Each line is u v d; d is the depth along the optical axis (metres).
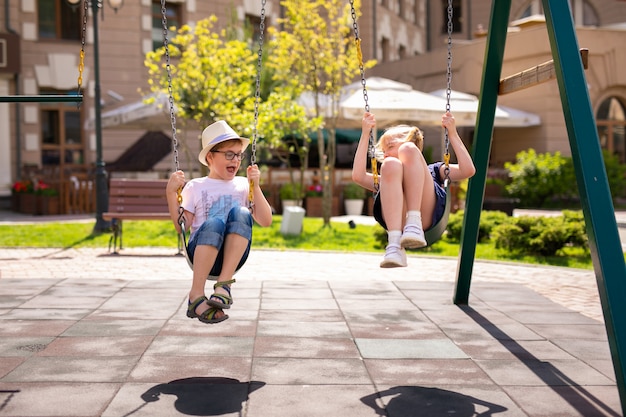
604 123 27.14
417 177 4.54
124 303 6.90
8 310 6.53
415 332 5.79
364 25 33.22
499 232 12.08
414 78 31.34
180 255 11.27
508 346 5.36
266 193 20.20
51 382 4.33
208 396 4.08
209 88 16.88
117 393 4.12
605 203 3.94
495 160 28.55
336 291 7.70
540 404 4.02
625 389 3.71
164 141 23.23
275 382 4.37
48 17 24.73
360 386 4.31
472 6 37.62
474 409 3.91
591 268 10.45
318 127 16.14
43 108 24.64
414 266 10.30
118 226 12.02
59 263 10.25
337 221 17.59
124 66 25.64
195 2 27.14
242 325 5.95
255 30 29.06
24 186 21.16
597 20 35.03
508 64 27.11
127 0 25.67
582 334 5.79
